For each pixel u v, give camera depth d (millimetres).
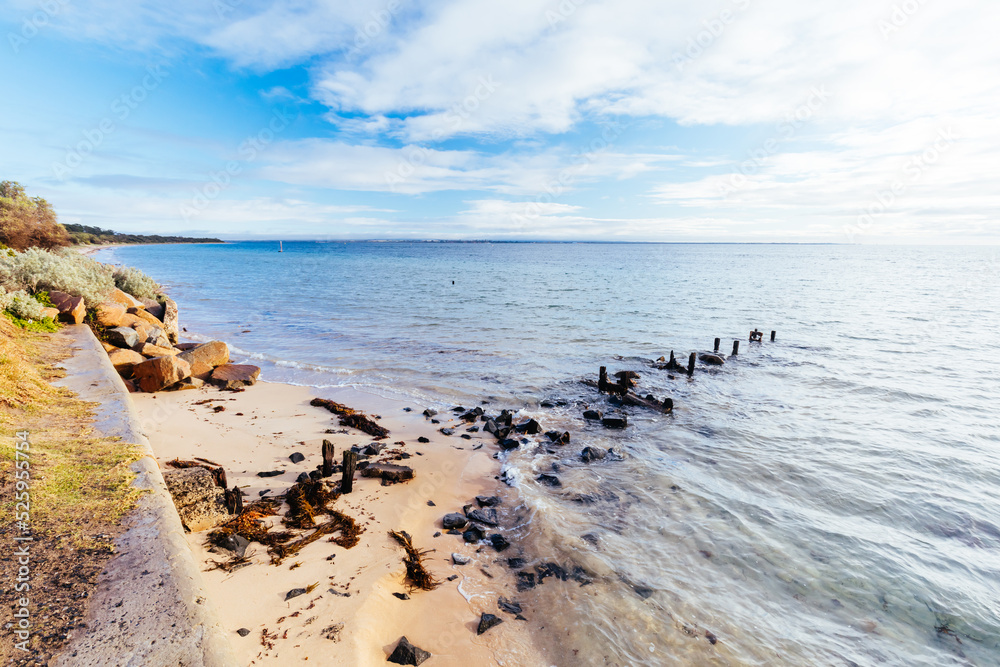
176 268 84375
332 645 4648
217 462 9016
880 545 7570
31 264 15797
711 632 5664
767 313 34344
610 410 14125
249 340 23531
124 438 6141
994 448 11414
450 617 5625
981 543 7734
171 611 3416
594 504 8539
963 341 25234
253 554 5996
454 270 83250
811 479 9750
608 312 33688
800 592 6457
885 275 76812
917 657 5512
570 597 6129
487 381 16750
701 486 9336
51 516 4293
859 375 18500
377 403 14086
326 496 7758
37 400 7059
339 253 183750
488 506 8414
